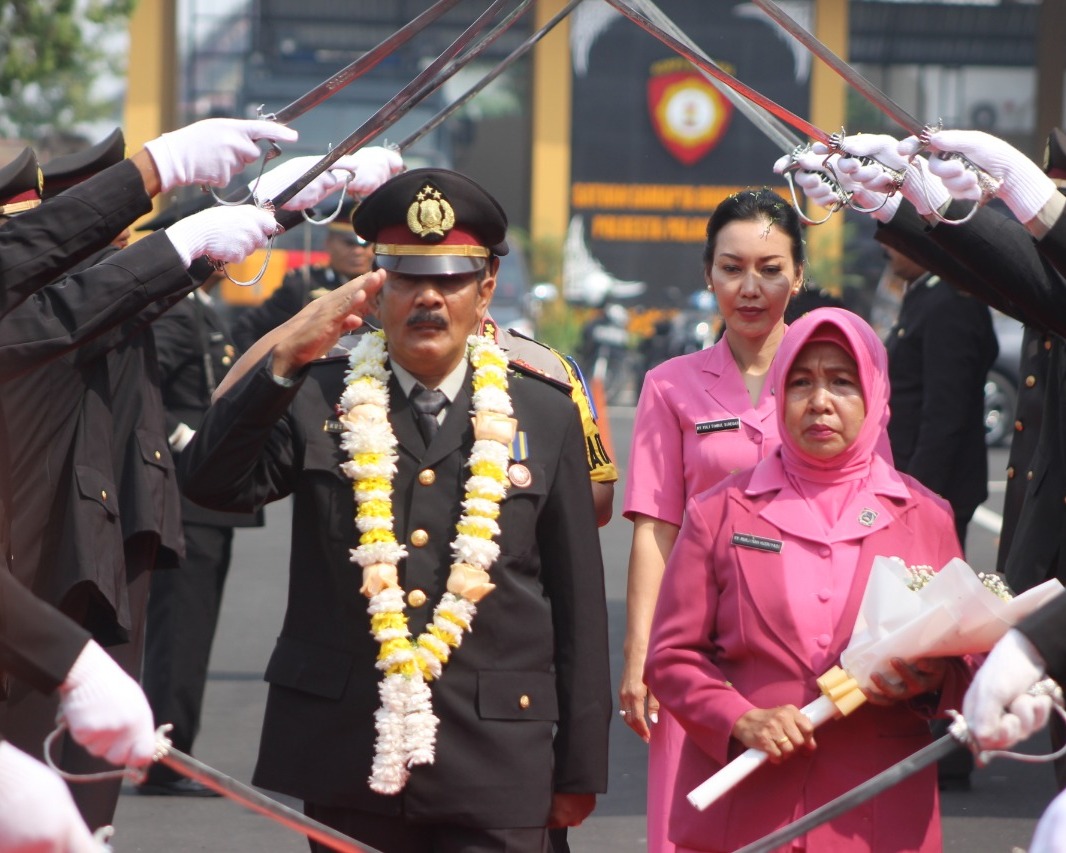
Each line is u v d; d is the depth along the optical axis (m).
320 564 10.47
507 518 10.38
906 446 19.25
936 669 9.91
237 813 17.33
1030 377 14.33
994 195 10.95
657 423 13.16
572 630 10.56
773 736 9.92
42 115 130.12
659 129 85.69
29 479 11.91
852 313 10.88
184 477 10.31
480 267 10.55
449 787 10.12
